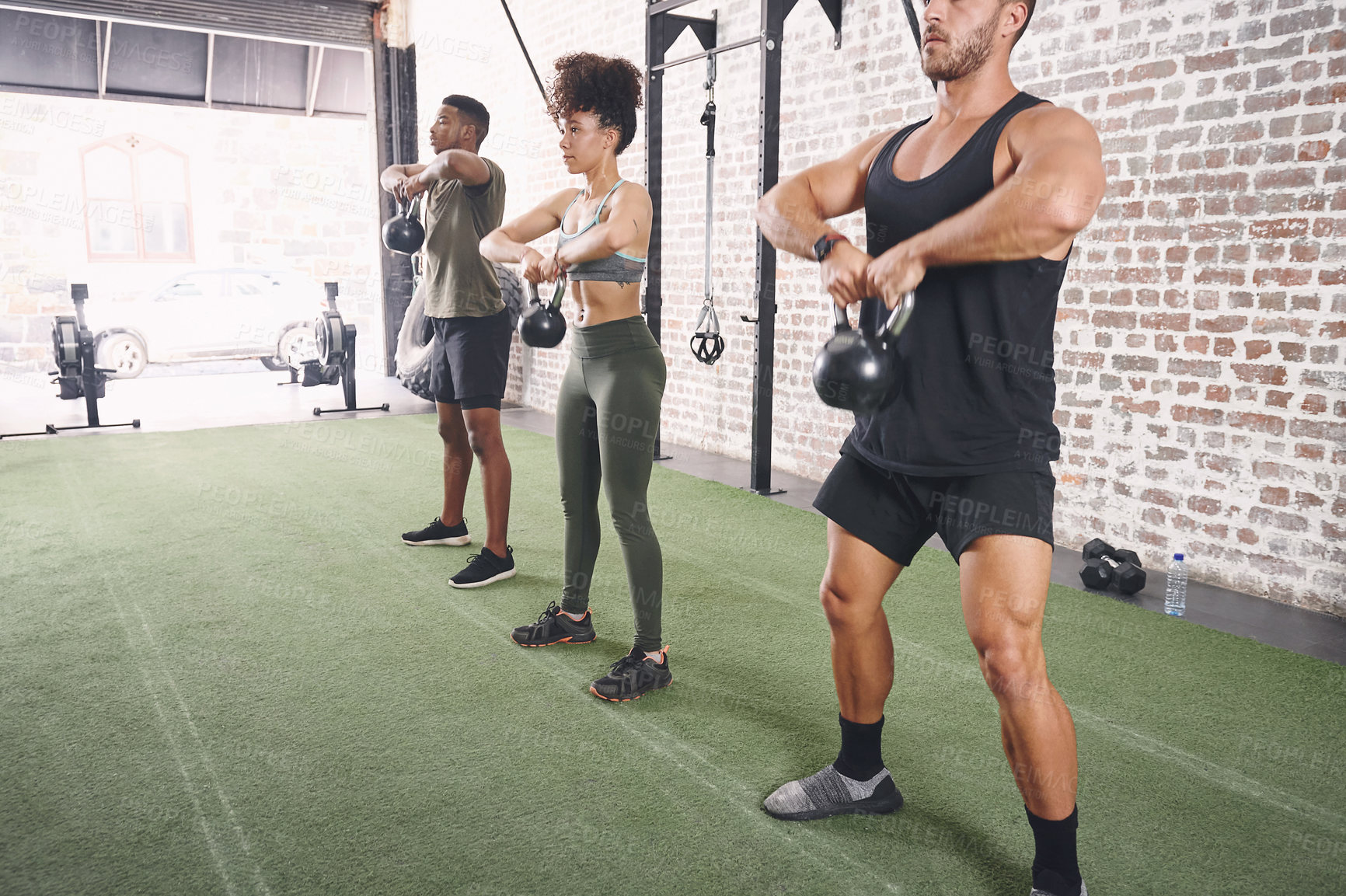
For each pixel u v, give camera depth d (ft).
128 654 8.43
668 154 18.40
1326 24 9.14
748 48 16.02
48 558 11.12
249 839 5.66
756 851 5.62
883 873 5.42
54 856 5.46
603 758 6.70
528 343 7.84
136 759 6.59
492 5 24.02
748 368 17.07
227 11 25.63
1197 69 10.18
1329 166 9.24
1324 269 9.39
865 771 5.94
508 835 5.75
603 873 5.39
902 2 12.95
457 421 11.18
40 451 17.35
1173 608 9.81
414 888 5.22
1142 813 6.06
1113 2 10.87
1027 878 5.38
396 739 6.95
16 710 7.29
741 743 6.96
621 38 19.29
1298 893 5.26
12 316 30.68
